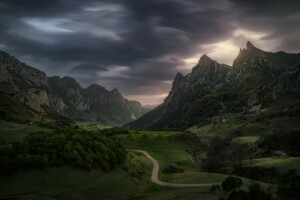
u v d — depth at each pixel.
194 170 127.06
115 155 97.38
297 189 57.09
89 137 100.06
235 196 56.16
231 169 124.94
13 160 71.94
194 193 69.38
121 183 83.81
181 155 152.25
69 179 74.75
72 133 100.12
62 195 66.81
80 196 69.19
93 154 88.44
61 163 80.00
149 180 93.06
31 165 74.06
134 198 74.25
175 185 85.62
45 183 70.25
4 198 59.81
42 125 180.88
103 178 82.12
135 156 119.81
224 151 190.00
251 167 120.50
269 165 119.56
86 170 82.06
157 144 169.62
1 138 100.50
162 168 111.19
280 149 199.50
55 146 85.75
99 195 72.38
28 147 81.62
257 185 56.38
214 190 70.88
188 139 191.12
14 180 68.12
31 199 59.78
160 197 71.69
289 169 109.88
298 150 196.88
